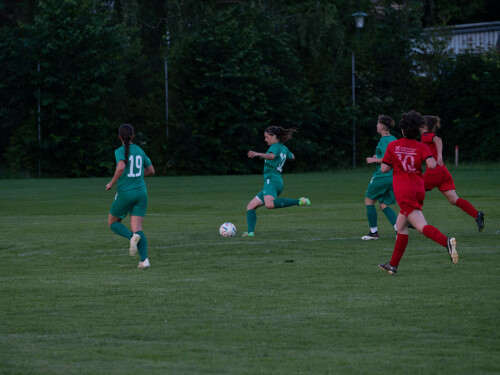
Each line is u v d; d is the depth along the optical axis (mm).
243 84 93625
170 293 17203
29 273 20562
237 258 23141
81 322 14227
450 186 27891
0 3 99188
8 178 83625
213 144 92750
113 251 25250
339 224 33875
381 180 27500
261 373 10766
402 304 15633
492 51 102250
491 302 15766
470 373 10773
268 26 98375
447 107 100375
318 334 13141
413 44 102250
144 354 11875
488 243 25891
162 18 98812
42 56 85750
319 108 100562
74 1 86438
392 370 10906
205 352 11992
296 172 97688
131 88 96250
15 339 12930
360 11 110750
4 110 86750
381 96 102938
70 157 87625
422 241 26797
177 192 57969
